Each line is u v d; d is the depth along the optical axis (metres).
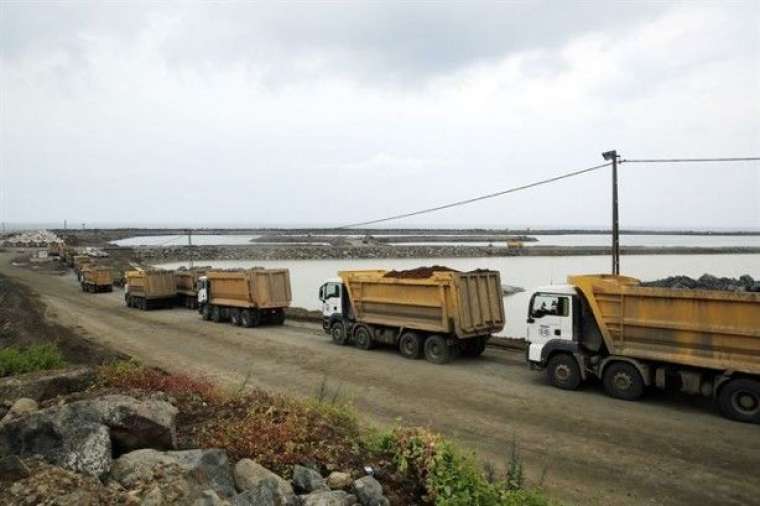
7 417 6.25
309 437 6.99
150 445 5.88
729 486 7.98
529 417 11.26
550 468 8.66
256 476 5.63
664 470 8.55
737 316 10.95
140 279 32.91
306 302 38.88
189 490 4.66
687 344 11.58
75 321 26.89
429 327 16.92
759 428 10.47
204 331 23.88
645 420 10.97
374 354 18.22
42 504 4.20
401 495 6.12
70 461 4.94
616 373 12.56
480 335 17.22
